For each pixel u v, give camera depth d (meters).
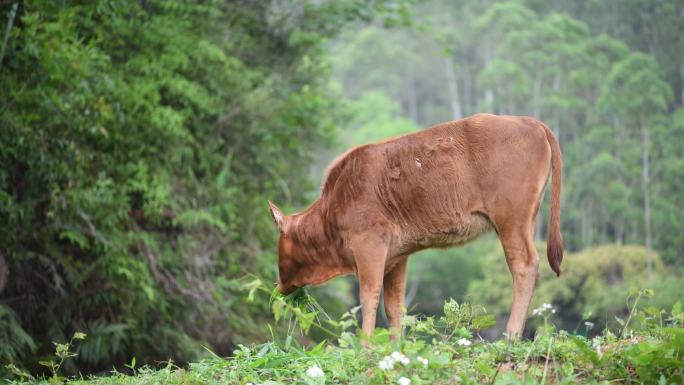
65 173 12.59
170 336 14.34
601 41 68.94
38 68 12.28
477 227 7.58
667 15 66.62
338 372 6.29
